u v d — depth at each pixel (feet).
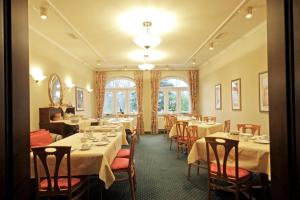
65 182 8.23
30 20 14.19
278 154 3.03
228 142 8.50
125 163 10.32
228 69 21.97
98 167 8.45
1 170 2.77
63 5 12.06
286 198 2.82
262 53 15.89
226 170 9.09
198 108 32.83
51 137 14.43
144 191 11.16
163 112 33.68
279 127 2.98
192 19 14.17
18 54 3.22
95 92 32.71
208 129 16.99
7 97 2.94
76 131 17.87
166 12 13.07
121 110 33.63
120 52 23.04
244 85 18.76
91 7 12.33
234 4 12.22
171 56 25.39
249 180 9.16
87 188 9.21
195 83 32.86
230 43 20.30
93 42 19.20
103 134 13.70
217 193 10.69
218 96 24.79
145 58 26.32
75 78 24.89
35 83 16.19
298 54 2.48
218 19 14.21
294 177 2.62
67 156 7.66
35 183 8.09
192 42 19.45
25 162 3.45
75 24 14.85
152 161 16.83
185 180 12.66
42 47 17.16
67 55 22.49
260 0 11.84
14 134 3.07
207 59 27.37
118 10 12.74
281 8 2.82
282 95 2.86
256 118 16.96
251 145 9.37
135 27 15.49
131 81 33.58
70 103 23.24
